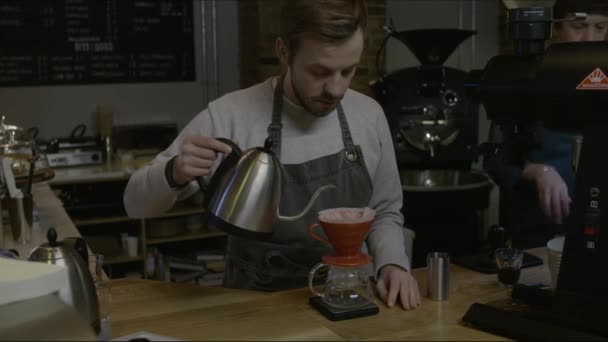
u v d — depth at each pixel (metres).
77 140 4.45
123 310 1.55
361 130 1.91
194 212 4.42
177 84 5.05
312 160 1.85
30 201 2.39
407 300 1.55
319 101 1.60
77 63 4.77
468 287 1.72
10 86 4.63
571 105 1.35
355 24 1.47
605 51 1.34
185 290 1.69
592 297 1.40
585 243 1.41
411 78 3.71
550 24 1.42
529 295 1.58
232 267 1.98
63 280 1.30
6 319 1.18
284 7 1.55
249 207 1.43
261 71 4.60
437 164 3.89
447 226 3.75
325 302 1.53
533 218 2.59
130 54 4.90
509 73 1.43
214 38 5.09
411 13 5.20
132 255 4.34
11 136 2.86
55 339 1.12
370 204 1.96
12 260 1.35
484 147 1.60
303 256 1.88
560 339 1.31
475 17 5.40
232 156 1.47
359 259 1.47
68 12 4.70
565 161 2.43
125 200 1.74
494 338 1.36
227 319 1.48
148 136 4.75
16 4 4.57
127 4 4.84
